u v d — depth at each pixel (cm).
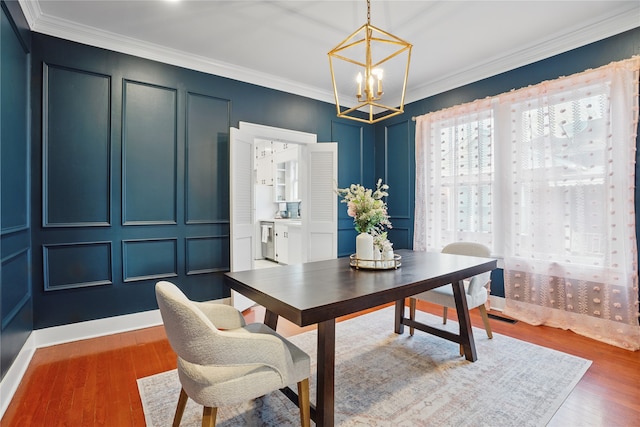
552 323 291
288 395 161
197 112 328
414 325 261
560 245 288
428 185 402
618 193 254
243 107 358
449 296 241
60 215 262
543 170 299
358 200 223
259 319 322
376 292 153
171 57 311
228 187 349
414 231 419
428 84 397
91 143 274
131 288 293
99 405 175
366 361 227
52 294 259
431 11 249
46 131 255
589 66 275
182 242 319
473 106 354
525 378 202
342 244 449
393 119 455
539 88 300
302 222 419
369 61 194
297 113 402
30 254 245
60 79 261
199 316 113
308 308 128
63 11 244
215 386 119
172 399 180
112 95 283
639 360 224
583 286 274
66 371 213
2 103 188
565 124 285
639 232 249
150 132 302
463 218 365
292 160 654
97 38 275
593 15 256
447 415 166
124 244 289
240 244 339
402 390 190
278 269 212
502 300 337
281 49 309
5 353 183
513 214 321
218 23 264
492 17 257
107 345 255
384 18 258
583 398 180
